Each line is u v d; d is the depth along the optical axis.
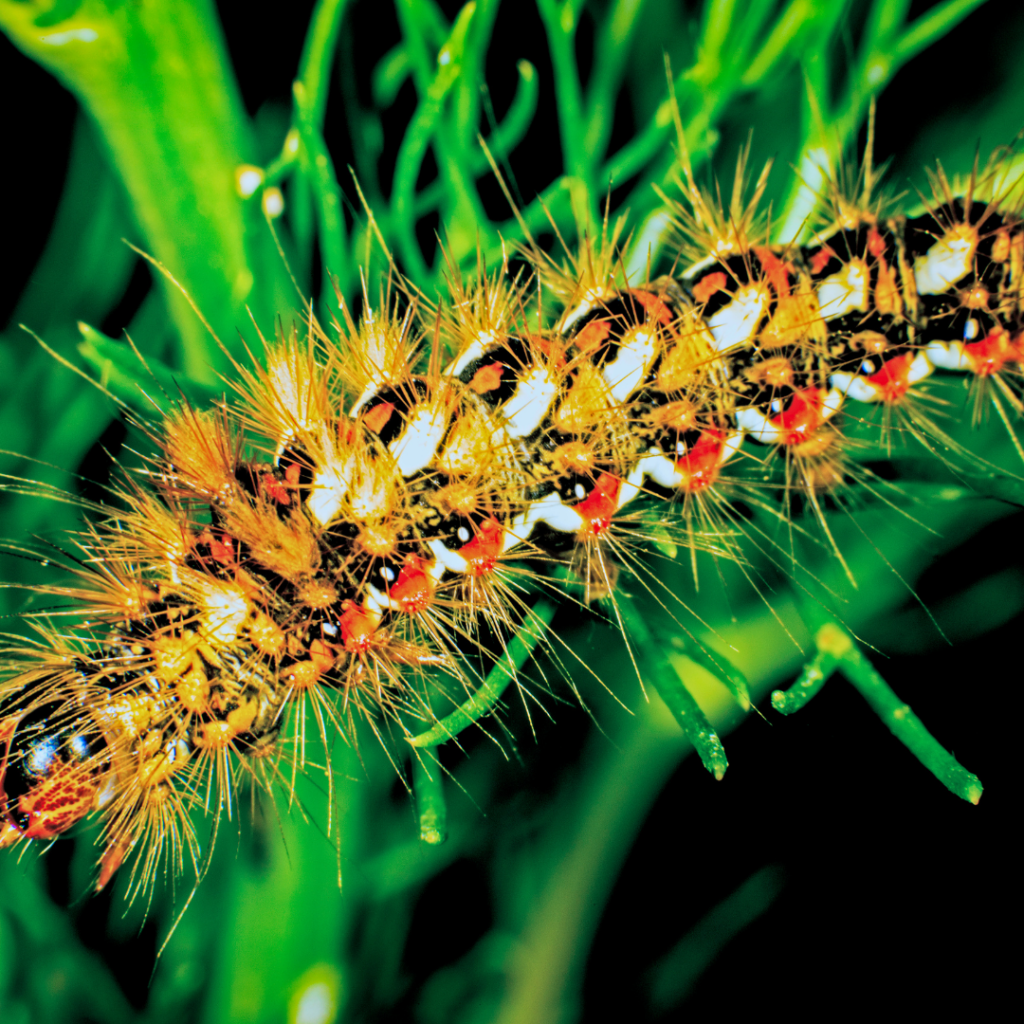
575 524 0.10
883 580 0.11
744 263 0.10
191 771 0.10
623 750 0.11
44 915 0.11
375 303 0.11
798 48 0.11
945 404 0.11
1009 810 0.12
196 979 0.11
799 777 0.12
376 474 0.10
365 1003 0.11
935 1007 0.11
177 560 0.10
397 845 0.11
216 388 0.10
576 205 0.11
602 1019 0.11
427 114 0.10
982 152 0.11
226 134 0.11
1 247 0.12
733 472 0.10
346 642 0.10
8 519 0.11
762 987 0.12
